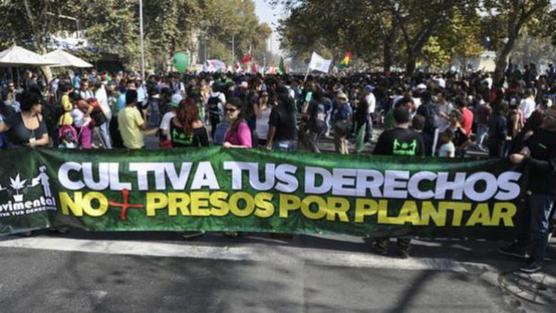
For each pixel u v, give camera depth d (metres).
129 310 4.21
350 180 5.41
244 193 5.58
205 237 5.91
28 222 5.77
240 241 5.81
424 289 4.68
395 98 13.95
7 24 25.47
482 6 27.03
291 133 7.50
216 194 5.61
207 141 5.88
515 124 9.97
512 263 5.34
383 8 28.88
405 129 5.39
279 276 4.89
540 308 4.38
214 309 4.24
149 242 5.74
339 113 13.06
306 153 5.40
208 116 14.41
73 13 29.31
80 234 5.96
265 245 5.70
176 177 5.59
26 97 5.94
